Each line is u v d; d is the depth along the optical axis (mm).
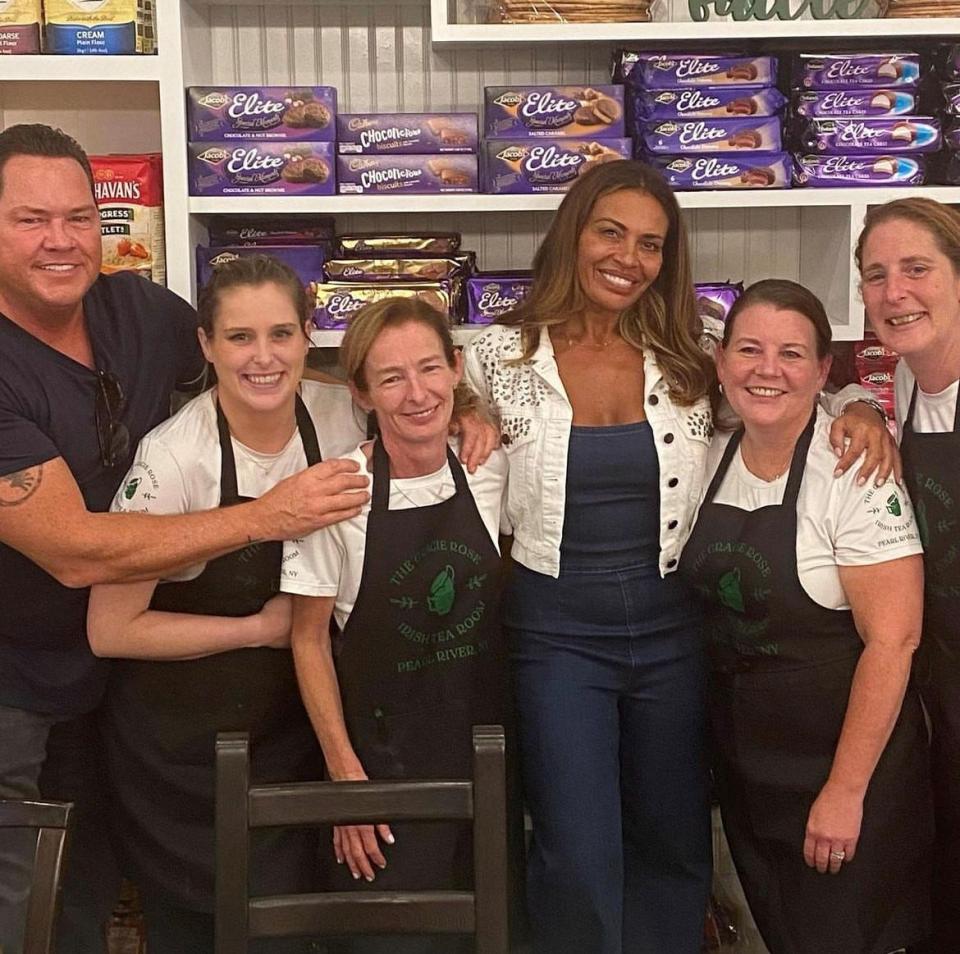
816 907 1959
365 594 1950
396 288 2482
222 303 1825
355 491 1847
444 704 2033
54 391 1956
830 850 1901
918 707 1986
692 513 2062
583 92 2461
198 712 1990
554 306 2098
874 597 1866
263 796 1441
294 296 1860
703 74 2447
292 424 1983
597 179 2051
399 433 1891
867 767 1866
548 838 2027
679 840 2154
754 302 1885
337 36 2750
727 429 2072
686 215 2865
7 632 1992
